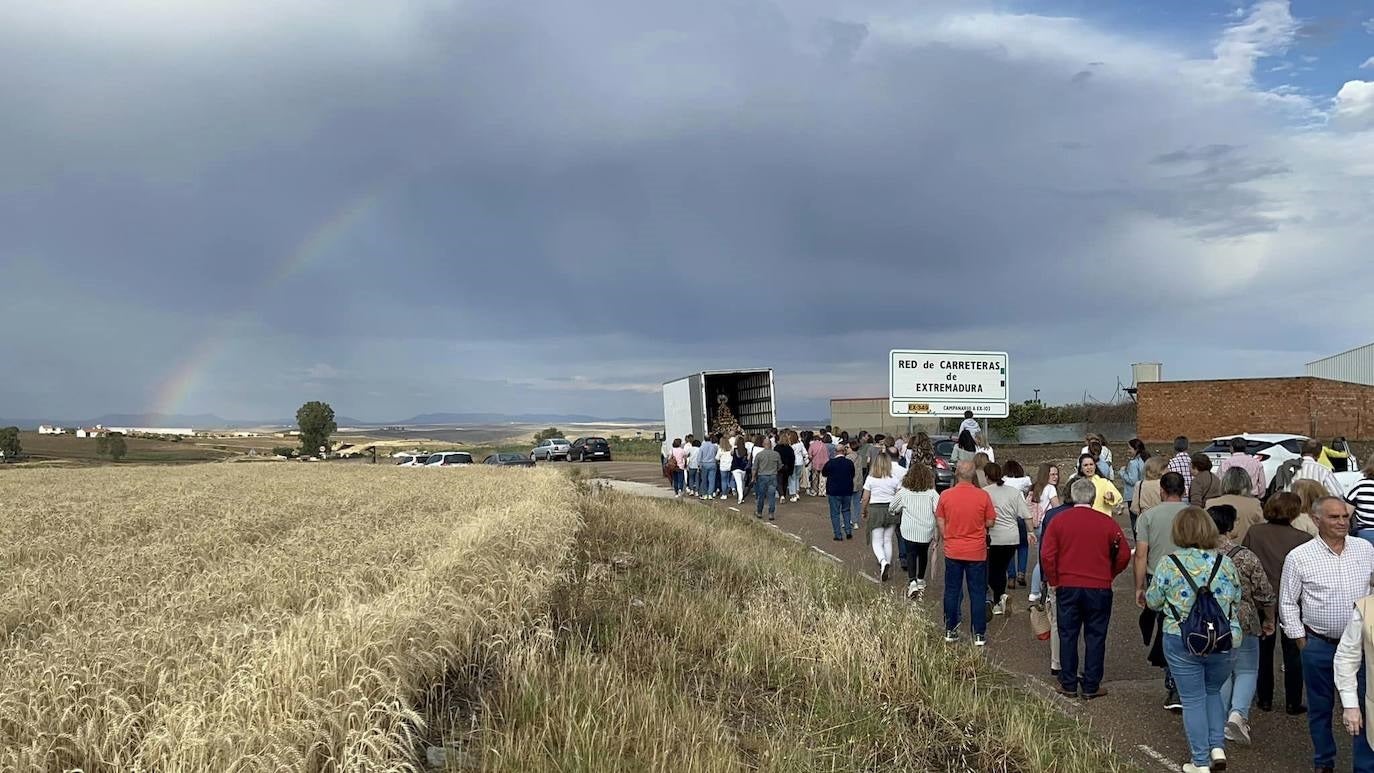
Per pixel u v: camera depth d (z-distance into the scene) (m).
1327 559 6.53
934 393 32.22
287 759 4.77
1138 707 8.45
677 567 13.48
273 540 13.88
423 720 5.64
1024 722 7.62
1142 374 42.19
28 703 5.46
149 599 8.32
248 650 6.10
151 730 5.04
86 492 26.61
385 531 13.90
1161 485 8.85
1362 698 5.90
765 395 34.97
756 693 8.30
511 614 7.84
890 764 6.99
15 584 9.58
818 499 26.70
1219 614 6.66
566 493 19.31
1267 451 23.62
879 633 9.60
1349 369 37.16
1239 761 7.11
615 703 6.78
